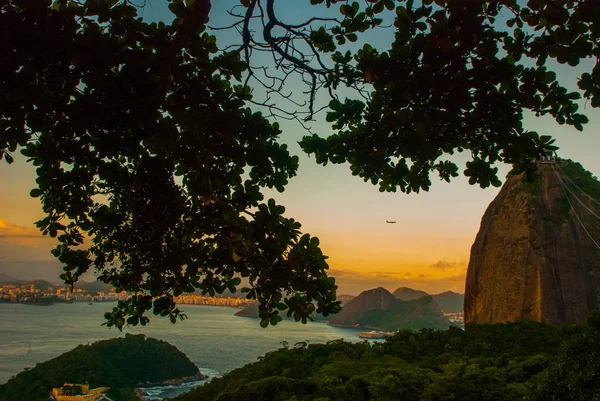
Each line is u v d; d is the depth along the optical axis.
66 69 3.56
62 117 3.80
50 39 3.39
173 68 3.75
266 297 4.05
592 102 3.64
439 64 3.70
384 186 5.13
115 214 4.52
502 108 3.96
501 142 4.16
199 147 3.89
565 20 3.44
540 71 3.86
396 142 4.54
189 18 3.56
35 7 3.34
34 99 3.47
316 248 3.89
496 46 3.66
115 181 4.38
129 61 3.61
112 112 3.73
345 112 4.59
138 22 3.84
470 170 4.61
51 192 4.50
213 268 4.07
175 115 3.75
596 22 3.35
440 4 3.61
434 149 4.19
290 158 4.21
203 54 3.84
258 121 4.11
